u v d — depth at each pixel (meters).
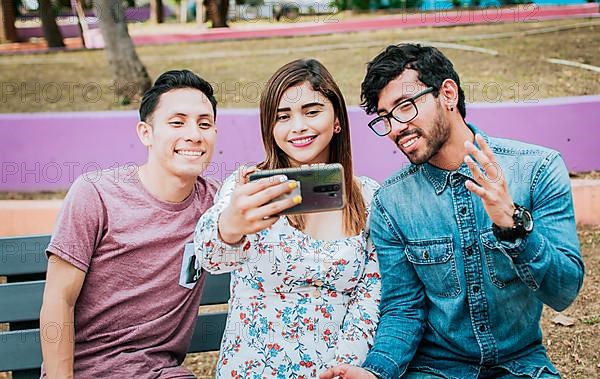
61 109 6.52
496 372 2.10
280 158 2.22
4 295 2.34
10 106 6.66
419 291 2.17
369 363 2.05
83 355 2.17
